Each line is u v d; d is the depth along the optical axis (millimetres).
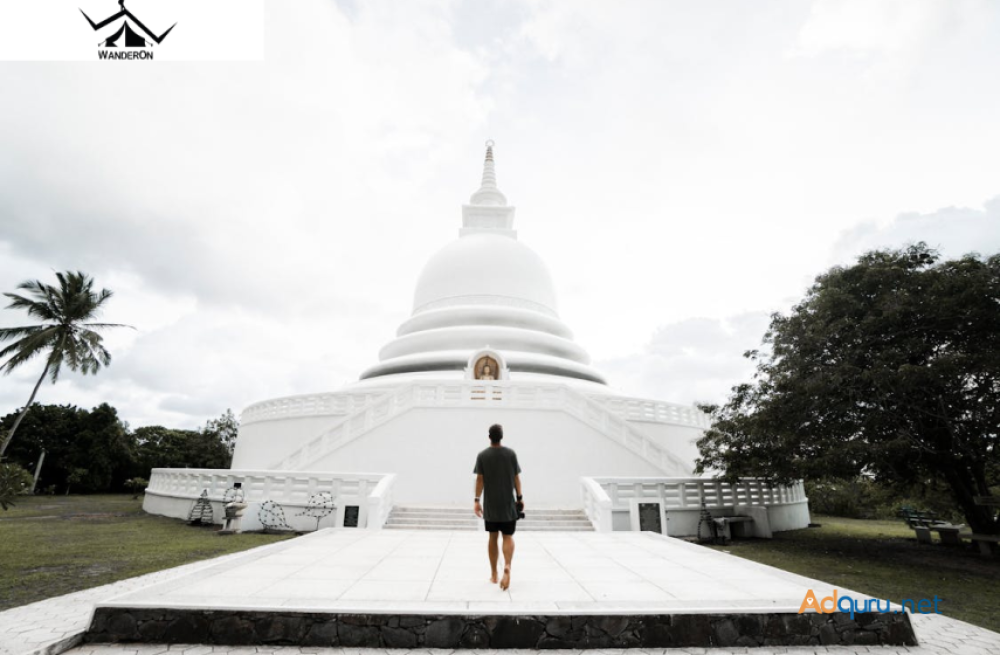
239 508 16578
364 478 17016
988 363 12680
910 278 14781
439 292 36219
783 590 7301
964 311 13461
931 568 13336
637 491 17375
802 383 14984
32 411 43219
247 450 30188
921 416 14414
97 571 10664
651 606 6395
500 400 21844
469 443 20859
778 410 15680
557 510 17078
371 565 8875
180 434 54000
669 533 17344
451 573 8273
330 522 16609
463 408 21359
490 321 33188
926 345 14109
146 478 47188
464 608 6230
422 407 21359
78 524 19422
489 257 36781
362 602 6371
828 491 30484
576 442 21047
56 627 6570
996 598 10312
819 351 15641
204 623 5996
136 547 13680
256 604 6172
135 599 6262
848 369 14227
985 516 15570
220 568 8312
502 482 7602
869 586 11297
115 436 45250
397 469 20328
